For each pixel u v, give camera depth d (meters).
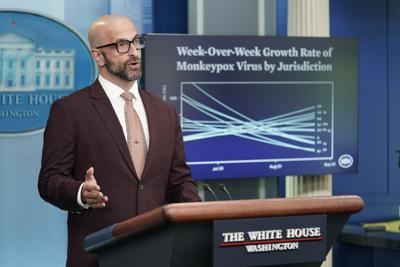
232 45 5.09
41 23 4.92
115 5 5.14
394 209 6.35
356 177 6.21
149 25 5.27
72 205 2.40
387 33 6.34
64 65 4.97
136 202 2.63
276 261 1.79
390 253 5.46
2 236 4.87
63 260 5.01
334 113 5.38
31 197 4.93
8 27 4.85
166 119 2.79
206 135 5.07
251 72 5.15
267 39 5.18
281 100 5.24
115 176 2.64
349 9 6.17
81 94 2.76
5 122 4.86
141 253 1.81
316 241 1.83
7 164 4.88
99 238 1.90
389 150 6.36
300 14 5.47
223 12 5.32
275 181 5.60
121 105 2.77
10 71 4.86
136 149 2.71
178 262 1.75
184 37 4.97
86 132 2.68
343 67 5.39
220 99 5.08
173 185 2.78
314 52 5.31
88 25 5.05
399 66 6.37
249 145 5.17
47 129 2.72
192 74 5.00
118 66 2.69
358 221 6.20
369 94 6.27
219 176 5.11
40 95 4.93
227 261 1.73
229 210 1.72
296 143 5.30
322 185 5.52
